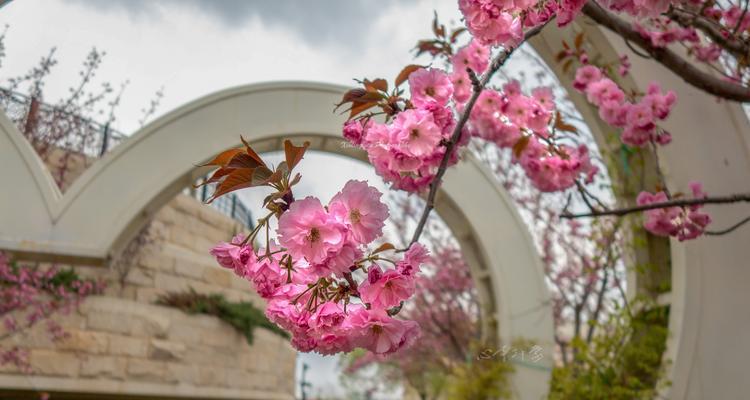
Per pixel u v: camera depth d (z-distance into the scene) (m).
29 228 7.64
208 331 12.87
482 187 8.81
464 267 13.21
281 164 1.77
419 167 2.43
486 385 8.17
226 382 12.96
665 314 6.54
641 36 2.91
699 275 5.89
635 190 6.47
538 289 8.55
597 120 6.30
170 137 8.27
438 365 14.00
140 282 12.24
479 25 2.41
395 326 1.79
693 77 2.94
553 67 6.18
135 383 11.33
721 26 3.25
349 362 20.25
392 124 2.26
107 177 8.02
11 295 9.66
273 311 1.84
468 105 2.42
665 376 5.91
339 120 8.44
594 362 6.91
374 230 1.69
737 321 5.84
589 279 10.30
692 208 3.79
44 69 11.73
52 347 10.57
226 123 8.40
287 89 8.55
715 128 6.05
